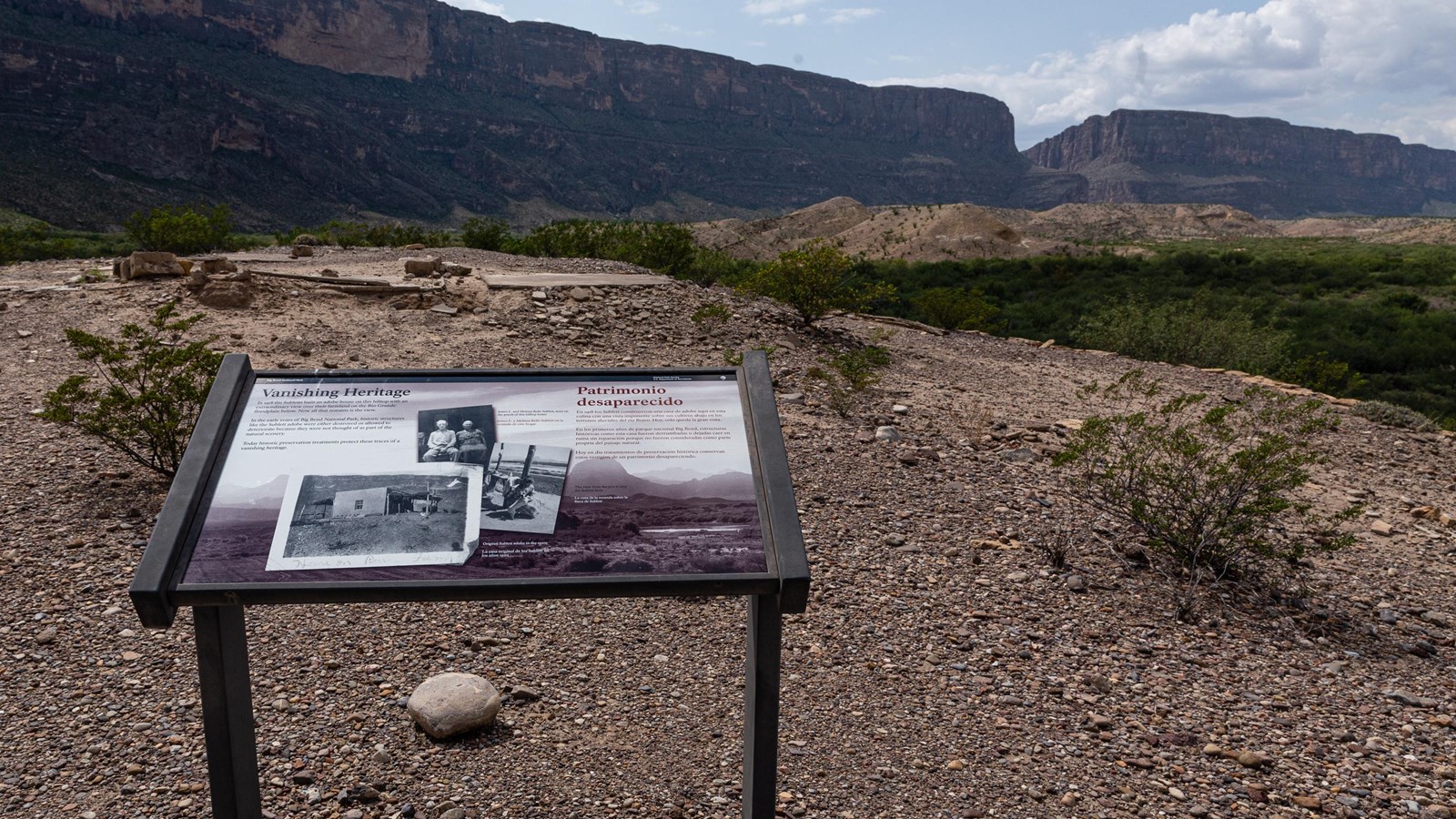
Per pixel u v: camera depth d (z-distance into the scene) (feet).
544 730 10.91
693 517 7.80
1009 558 17.17
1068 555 17.51
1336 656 14.69
